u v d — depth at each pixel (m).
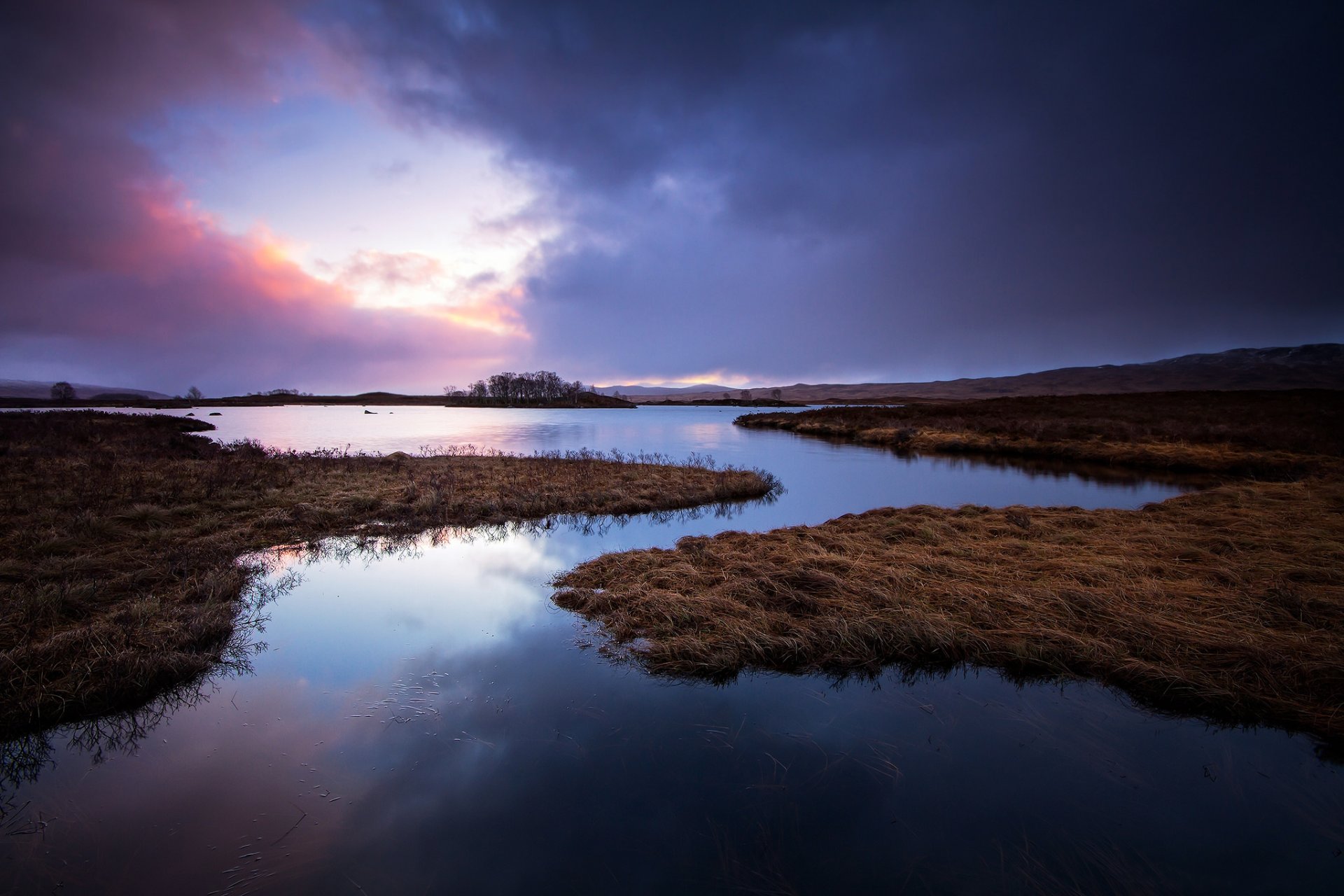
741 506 14.53
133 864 3.15
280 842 3.32
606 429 47.06
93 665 4.89
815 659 5.52
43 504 10.69
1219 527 9.79
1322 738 4.22
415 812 3.58
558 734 4.43
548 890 2.99
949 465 23.55
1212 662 5.04
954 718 4.63
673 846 3.28
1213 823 3.46
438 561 9.32
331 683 5.21
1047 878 3.03
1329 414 33.31
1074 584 6.77
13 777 3.89
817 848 3.26
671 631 6.05
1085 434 29.20
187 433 30.59
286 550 9.80
